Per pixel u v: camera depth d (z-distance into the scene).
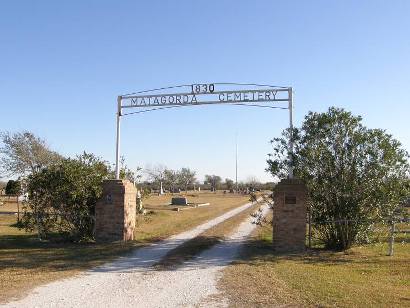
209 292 9.05
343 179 14.82
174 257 13.15
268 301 8.36
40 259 12.61
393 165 14.63
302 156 15.02
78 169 16.36
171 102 16.44
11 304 7.99
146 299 8.52
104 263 12.10
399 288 9.64
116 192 16.17
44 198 16.59
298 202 14.66
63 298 8.48
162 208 36.94
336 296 8.74
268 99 15.70
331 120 14.70
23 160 42.84
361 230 15.07
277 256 13.71
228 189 93.75
